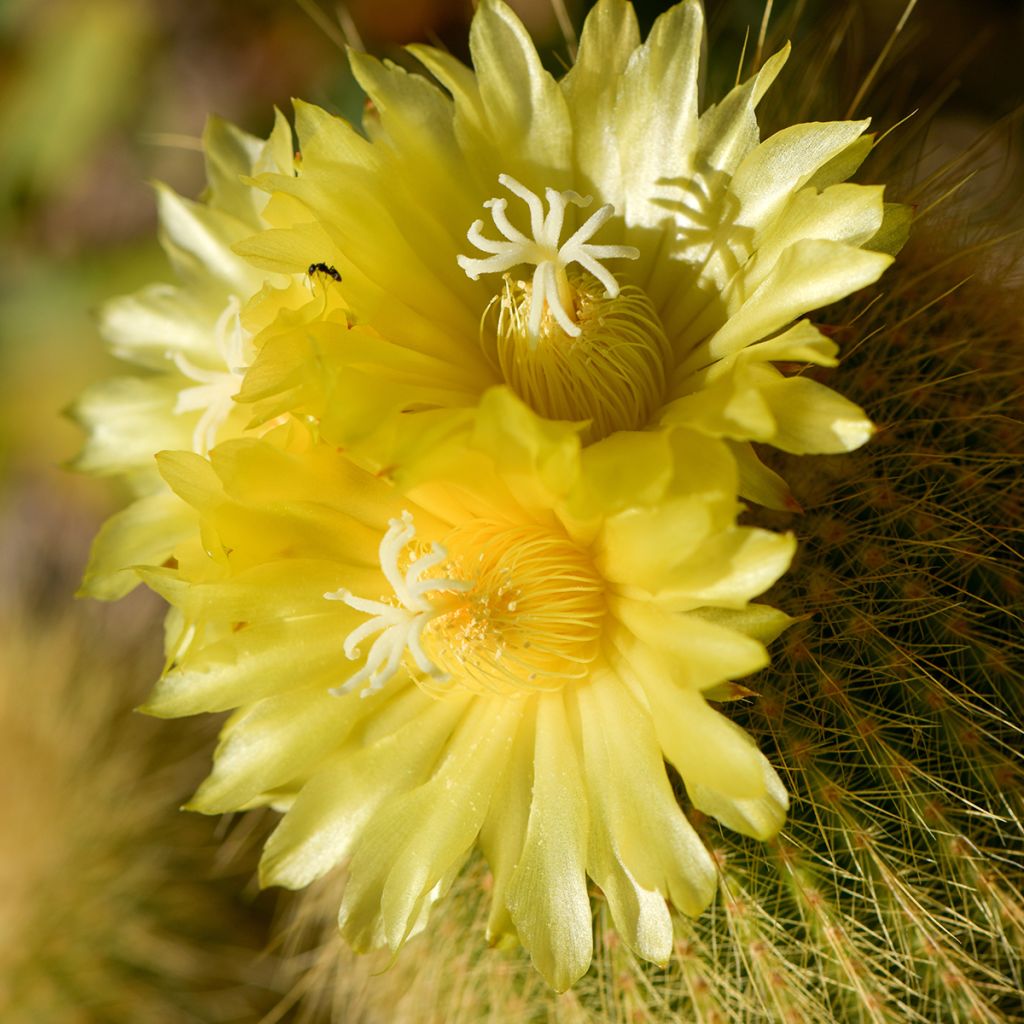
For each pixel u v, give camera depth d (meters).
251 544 0.31
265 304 0.31
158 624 0.45
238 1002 0.40
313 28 0.50
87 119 0.55
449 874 0.31
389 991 0.35
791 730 0.32
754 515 0.32
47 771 0.41
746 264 0.31
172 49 0.53
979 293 0.33
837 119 0.34
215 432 0.32
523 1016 0.34
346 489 0.31
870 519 0.32
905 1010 0.32
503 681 0.32
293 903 0.39
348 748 0.32
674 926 0.32
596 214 0.31
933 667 0.32
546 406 0.32
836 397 0.30
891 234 0.31
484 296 0.32
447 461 0.30
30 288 0.56
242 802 0.31
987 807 0.32
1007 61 0.44
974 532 0.32
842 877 0.32
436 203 0.32
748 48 0.39
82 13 0.55
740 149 0.31
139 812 0.41
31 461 0.56
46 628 0.46
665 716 0.30
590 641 0.31
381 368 0.31
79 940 0.40
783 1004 0.32
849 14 0.36
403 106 0.32
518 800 0.31
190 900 0.40
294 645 0.32
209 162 0.34
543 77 0.32
